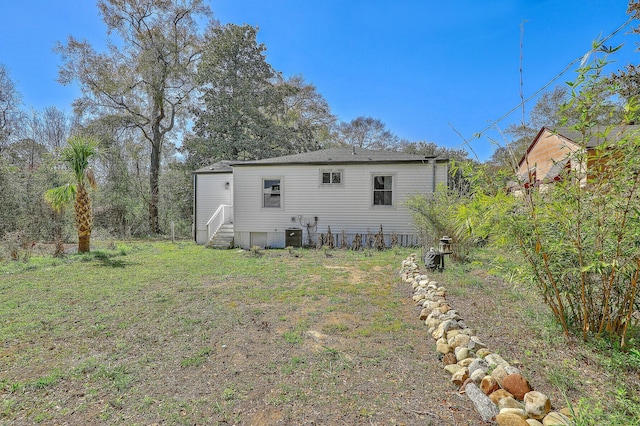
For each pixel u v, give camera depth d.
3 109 16.05
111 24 15.83
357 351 2.81
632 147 2.12
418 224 7.68
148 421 1.94
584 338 2.54
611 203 2.22
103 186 16.41
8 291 5.04
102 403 2.14
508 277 2.91
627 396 1.87
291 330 3.36
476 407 1.95
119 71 16.27
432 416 1.90
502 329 2.99
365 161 10.58
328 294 4.72
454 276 5.22
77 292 4.98
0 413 2.05
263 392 2.22
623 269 2.23
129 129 17.83
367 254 9.00
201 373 2.51
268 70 21.56
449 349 2.67
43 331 3.42
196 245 12.36
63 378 2.47
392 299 4.43
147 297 4.70
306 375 2.43
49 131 18.94
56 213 12.10
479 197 3.07
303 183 11.16
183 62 18.34
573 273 2.48
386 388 2.22
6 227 11.42
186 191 19.00
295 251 9.88
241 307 4.19
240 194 11.60
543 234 2.59
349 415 1.94
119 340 3.18
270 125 21.06
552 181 2.63
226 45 19.44
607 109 2.28
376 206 10.69
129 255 9.14
